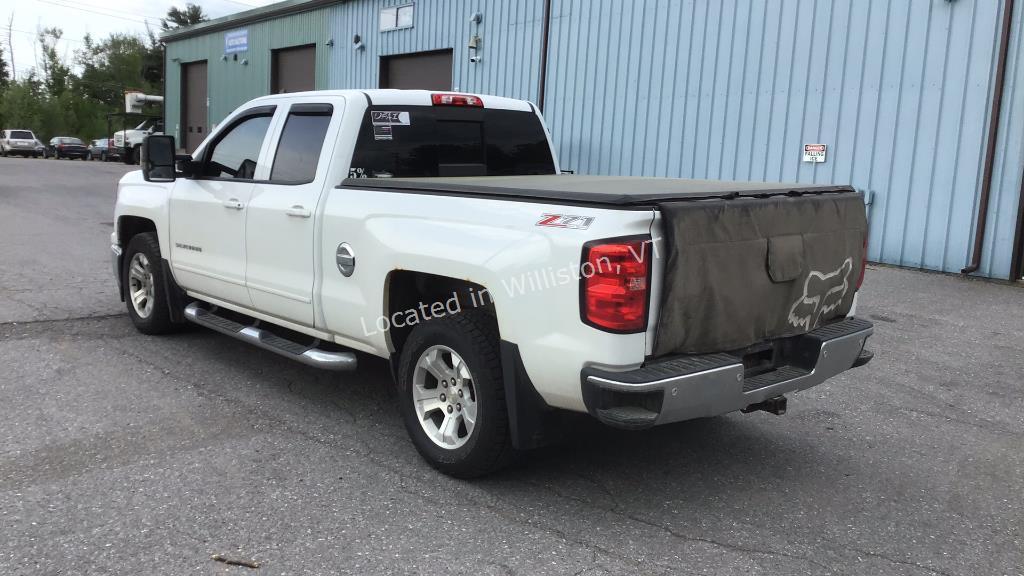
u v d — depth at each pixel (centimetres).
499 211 365
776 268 364
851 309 432
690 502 382
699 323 340
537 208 350
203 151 574
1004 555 340
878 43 1042
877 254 1070
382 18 1955
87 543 326
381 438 451
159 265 627
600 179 482
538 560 323
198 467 403
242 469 403
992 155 949
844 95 1083
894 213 1048
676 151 1299
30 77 7431
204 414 480
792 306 382
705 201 343
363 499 373
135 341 636
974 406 536
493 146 548
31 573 304
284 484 387
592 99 1429
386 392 533
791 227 375
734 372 340
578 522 357
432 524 351
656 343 330
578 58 1449
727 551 336
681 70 1280
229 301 551
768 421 500
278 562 316
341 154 464
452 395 400
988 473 427
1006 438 479
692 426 486
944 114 990
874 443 467
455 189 388
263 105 531
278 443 439
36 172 2634
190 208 571
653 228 323
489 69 1647
